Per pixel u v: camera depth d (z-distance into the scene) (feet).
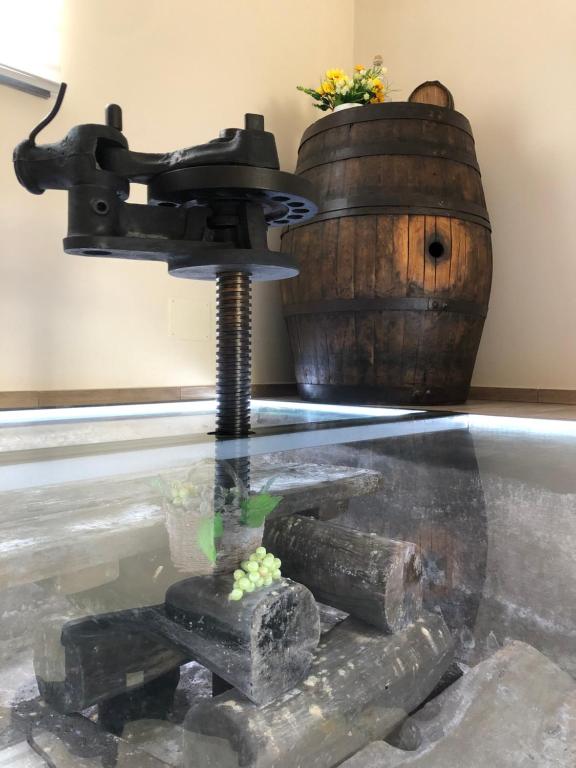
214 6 6.84
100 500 2.07
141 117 6.18
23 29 5.18
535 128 7.16
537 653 1.70
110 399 6.00
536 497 2.62
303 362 6.72
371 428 4.51
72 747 1.49
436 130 6.12
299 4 7.89
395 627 1.73
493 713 1.52
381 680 1.57
